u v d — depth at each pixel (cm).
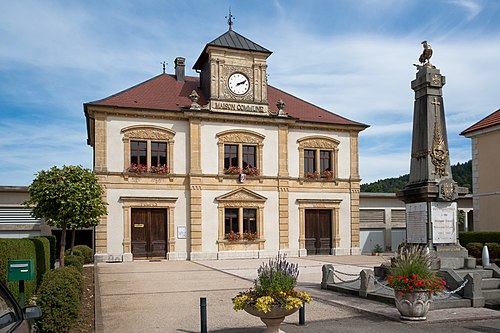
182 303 1357
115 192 2884
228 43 3198
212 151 3089
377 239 3722
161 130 3008
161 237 2980
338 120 3491
